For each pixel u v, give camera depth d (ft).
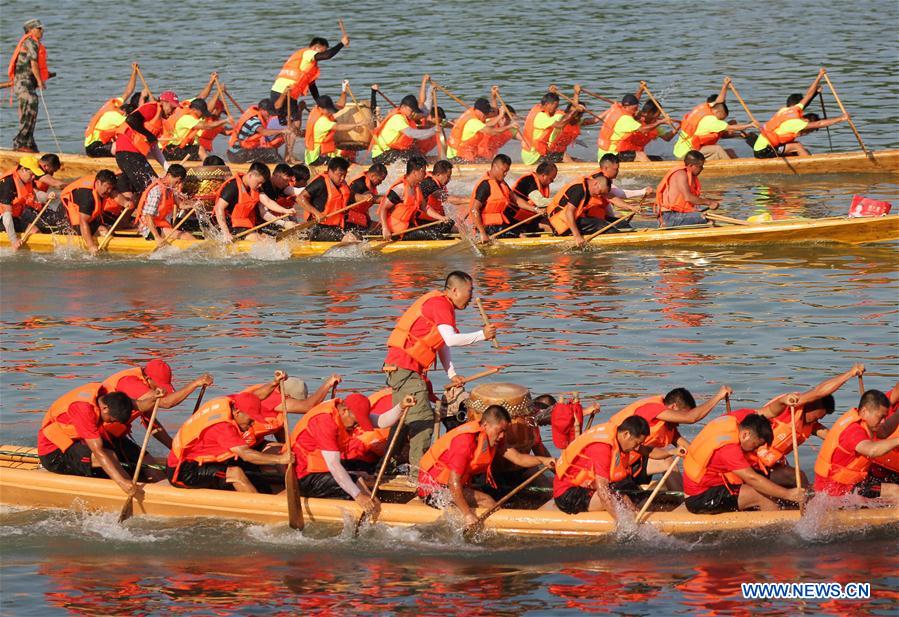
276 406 142.41
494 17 555.69
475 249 244.83
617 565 127.13
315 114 311.06
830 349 185.16
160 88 416.05
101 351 190.08
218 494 137.80
